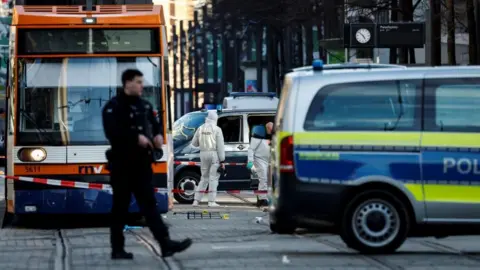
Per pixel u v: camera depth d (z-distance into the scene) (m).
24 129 45.09
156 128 31.73
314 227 33.56
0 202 66.50
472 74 33.72
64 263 31.80
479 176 33.31
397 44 74.69
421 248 36.03
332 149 33.34
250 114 66.31
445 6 98.38
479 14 104.06
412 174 33.28
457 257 33.00
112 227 32.03
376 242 33.38
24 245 38.81
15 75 45.25
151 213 31.31
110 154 31.28
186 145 66.31
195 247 36.50
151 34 45.97
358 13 126.94
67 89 45.38
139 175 31.28
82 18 45.56
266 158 61.19
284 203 33.50
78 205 44.91
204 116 67.81
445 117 33.53
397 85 33.72
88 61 45.62
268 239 39.91
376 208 33.31
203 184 61.53
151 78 45.81
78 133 45.25
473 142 33.34
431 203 33.28
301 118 33.59
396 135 33.41
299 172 33.41
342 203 33.31
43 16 45.47
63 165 45.00
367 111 33.59
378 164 33.28
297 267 30.39
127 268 30.36
